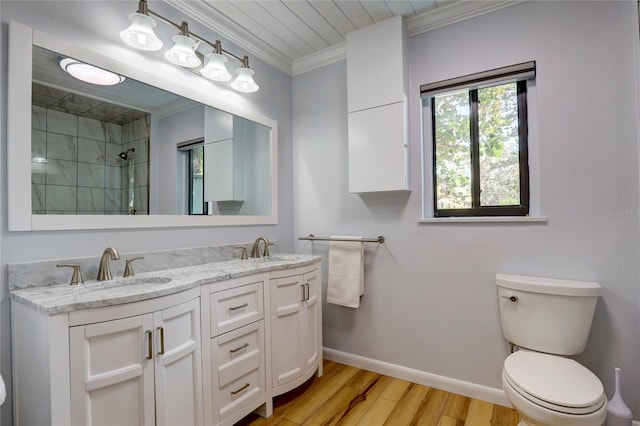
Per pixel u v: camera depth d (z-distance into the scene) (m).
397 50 2.03
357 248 2.25
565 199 1.67
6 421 1.21
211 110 2.04
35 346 1.07
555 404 1.13
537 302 1.57
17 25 1.25
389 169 2.05
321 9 1.96
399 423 1.67
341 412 1.77
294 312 1.90
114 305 1.12
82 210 1.44
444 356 2.01
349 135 2.20
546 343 1.55
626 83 1.54
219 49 1.86
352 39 2.20
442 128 2.12
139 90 1.67
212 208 2.03
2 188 1.22
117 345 1.13
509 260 1.81
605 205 1.58
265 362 1.73
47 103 1.34
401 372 2.15
